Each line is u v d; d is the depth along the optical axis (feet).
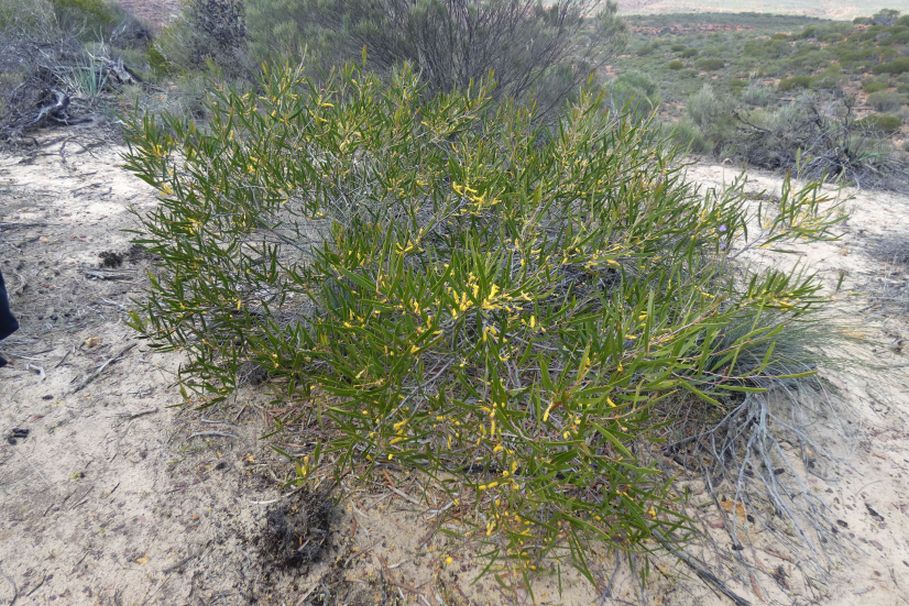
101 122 19.54
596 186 7.07
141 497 6.27
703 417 7.33
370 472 6.50
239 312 7.70
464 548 5.84
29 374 7.93
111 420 7.25
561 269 6.93
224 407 7.43
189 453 6.82
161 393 7.72
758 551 5.95
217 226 7.59
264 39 20.93
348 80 8.40
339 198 7.51
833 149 23.54
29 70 22.11
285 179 7.22
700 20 196.75
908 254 13.38
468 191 6.63
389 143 7.64
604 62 21.16
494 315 6.19
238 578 5.53
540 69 19.44
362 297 5.83
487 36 18.65
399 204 7.81
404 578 5.59
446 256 7.14
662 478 6.47
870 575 5.79
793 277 11.70
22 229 11.82
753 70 83.61
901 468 7.06
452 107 8.20
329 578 5.57
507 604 5.42
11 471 6.49
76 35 30.37
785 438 7.32
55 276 10.19
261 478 6.52
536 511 5.54
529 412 5.55
